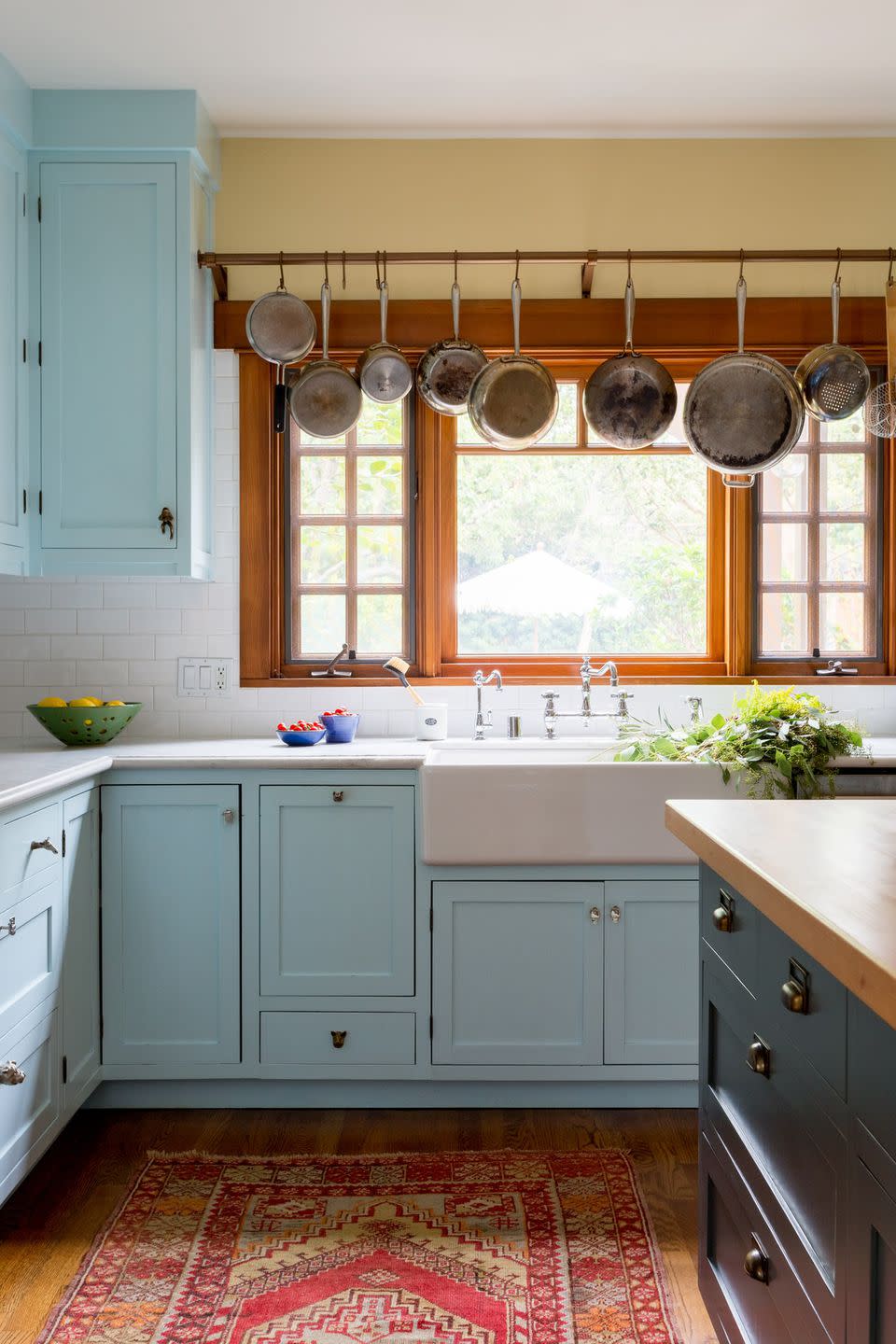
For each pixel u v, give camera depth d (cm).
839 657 339
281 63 286
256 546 332
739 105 311
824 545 339
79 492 302
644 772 267
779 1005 133
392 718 333
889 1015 90
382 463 337
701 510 339
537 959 274
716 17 262
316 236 330
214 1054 277
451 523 339
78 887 260
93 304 301
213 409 330
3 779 226
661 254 306
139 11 259
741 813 172
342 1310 194
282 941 277
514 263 322
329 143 329
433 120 319
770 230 329
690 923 273
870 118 318
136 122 299
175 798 275
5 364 288
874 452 337
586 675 323
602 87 299
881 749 287
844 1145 111
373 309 329
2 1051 210
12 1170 216
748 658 337
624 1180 242
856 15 262
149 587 334
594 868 273
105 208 300
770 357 303
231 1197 235
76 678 333
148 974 277
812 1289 120
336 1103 284
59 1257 212
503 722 331
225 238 329
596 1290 201
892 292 299
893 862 134
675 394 293
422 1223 224
